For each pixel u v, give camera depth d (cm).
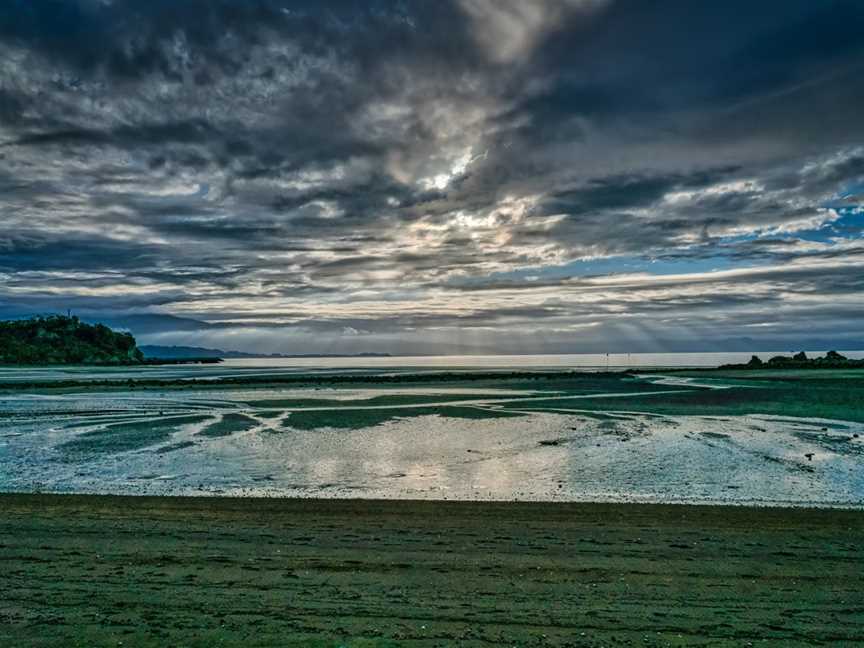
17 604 836
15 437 2709
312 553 1050
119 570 969
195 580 926
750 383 5828
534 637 736
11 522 1255
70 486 1706
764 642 725
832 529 1188
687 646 715
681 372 8269
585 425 3022
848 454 2138
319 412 3694
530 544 1093
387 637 734
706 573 952
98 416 3566
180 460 2102
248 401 4541
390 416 3469
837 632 751
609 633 747
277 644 716
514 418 3350
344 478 1797
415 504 1395
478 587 895
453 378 7500
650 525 1216
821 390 4812
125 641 724
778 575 943
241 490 1644
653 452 2208
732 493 1571
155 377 9338
